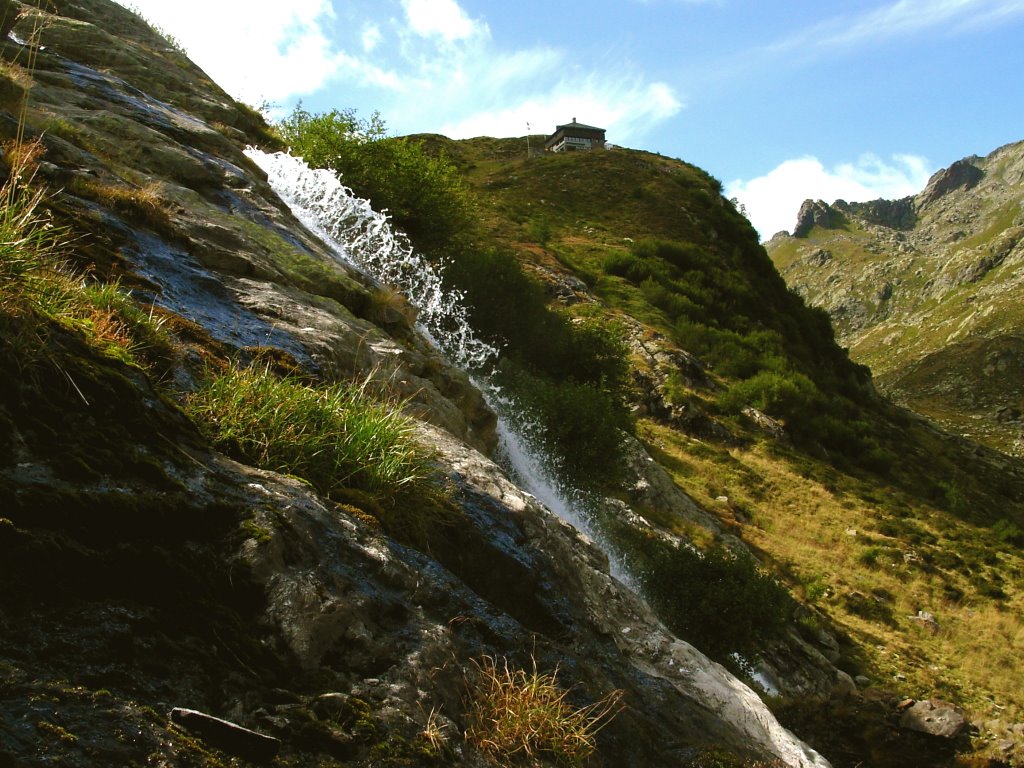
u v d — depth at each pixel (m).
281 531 3.70
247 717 2.87
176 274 6.77
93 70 12.87
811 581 25.89
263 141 17.58
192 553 3.30
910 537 30.88
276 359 6.19
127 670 2.71
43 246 5.28
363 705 3.18
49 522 2.90
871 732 8.95
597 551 7.01
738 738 5.41
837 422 44.16
